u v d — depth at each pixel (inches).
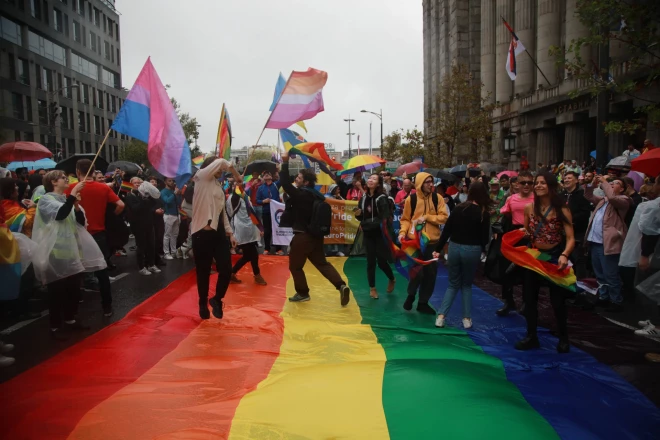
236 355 205.3
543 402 162.4
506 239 232.1
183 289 327.0
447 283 369.4
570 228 219.5
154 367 190.4
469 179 638.5
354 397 155.7
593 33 385.7
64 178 237.8
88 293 329.4
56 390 164.9
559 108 1119.0
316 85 324.5
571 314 284.8
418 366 183.2
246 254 348.5
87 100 1707.7
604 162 443.8
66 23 1489.9
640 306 299.3
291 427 138.7
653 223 234.2
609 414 156.7
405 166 655.8
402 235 288.7
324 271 298.2
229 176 554.3
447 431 135.1
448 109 1408.7
